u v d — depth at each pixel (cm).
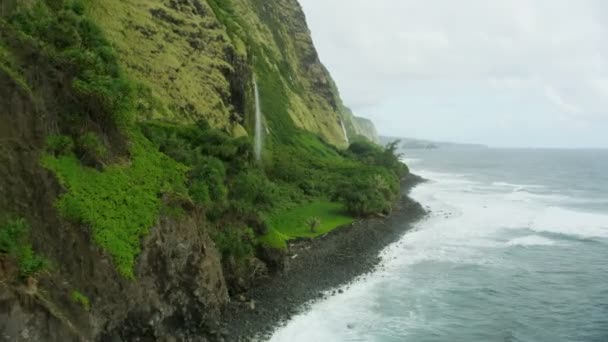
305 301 3341
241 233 3597
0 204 1898
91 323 2097
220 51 6869
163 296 2578
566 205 7781
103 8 5188
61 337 1878
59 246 2100
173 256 2680
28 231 1955
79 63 2683
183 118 5447
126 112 2923
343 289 3628
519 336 2973
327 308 3272
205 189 3284
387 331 2989
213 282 2922
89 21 3148
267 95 10062
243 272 3416
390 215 6247
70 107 2583
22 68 2300
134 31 5459
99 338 2153
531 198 8600
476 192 9438
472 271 4172
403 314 3247
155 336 2483
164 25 6031
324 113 14125
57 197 2222
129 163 2934
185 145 4409
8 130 2102
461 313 3294
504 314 3297
